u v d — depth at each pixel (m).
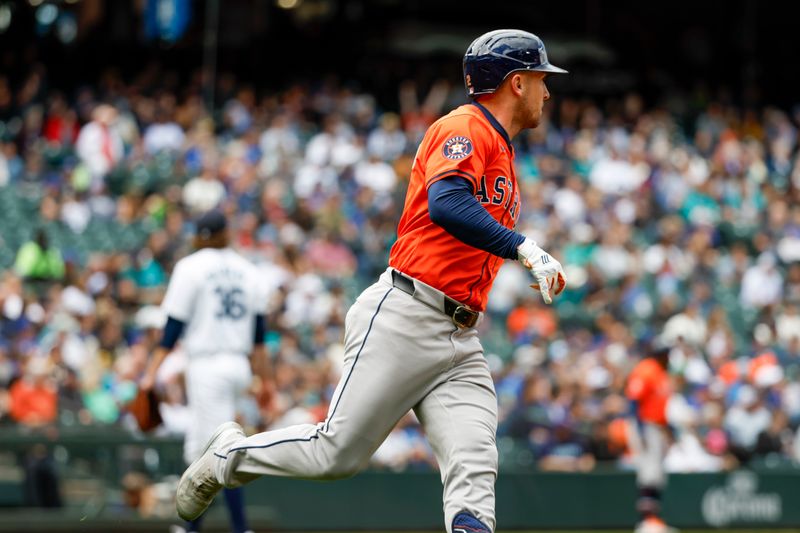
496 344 56.78
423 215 17.23
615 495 44.28
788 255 71.38
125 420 42.56
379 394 17.17
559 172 75.25
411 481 42.25
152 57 90.94
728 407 52.84
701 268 66.81
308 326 53.72
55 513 35.22
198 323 27.22
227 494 27.20
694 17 108.44
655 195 73.44
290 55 97.56
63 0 87.75
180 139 69.69
